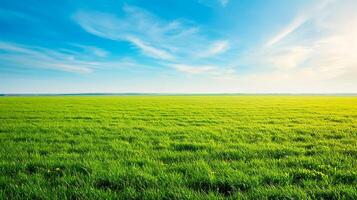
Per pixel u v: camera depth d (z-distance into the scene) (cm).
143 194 452
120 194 453
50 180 533
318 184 500
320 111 2739
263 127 1440
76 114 2319
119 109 3097
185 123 1638
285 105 4053
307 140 1018
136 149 844
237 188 489
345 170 582
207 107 3528
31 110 2752
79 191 460
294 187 478
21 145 904
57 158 714
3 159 695
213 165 635
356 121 1756
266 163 652
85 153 778
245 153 768
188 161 684
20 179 527
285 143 941
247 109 3103
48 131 1268
